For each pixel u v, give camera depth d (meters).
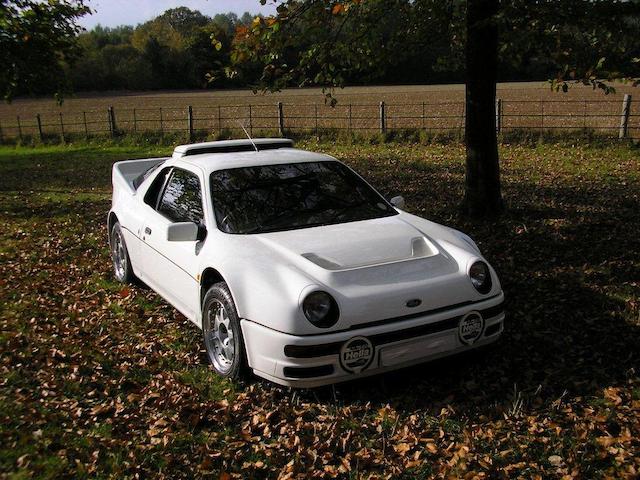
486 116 8.39
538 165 13.91
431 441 3.41
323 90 7.79
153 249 5.39
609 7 6.55
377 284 3.86
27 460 3.26
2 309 5.76
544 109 25.25
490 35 8.03
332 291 3.75
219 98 46.47
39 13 10.69
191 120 22.22
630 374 4.11
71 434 3.55
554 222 8.40
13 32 10.62
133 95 56.72
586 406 3.75
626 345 4.60
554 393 3.93
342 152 17.72
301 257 4.04
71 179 15.20
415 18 8.98
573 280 6.09
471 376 4.20
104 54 68.56
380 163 15.39
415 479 3.09
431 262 4.14
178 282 4.96
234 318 4.03
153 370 4.41
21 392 4.05
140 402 3.93
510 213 8.91
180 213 5.13
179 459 3.31
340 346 3.64
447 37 10.00
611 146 15.56
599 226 8.16
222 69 7.25
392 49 8.96
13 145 24.12
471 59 8.22
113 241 6.59
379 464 3.23
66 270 7.04
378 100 35.41
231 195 4.81
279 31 6.94
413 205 10.04
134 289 6.20
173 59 66.19
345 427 3.59
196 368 4.44
